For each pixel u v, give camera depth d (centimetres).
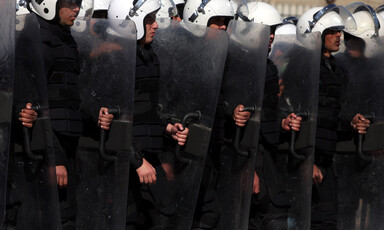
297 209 1491
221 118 1423
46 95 1172
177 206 1368
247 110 1401
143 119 1320
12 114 1194
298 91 1477
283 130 1501
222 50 1327
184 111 1360
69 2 1238
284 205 1501
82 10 1355
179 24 1363
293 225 1498
